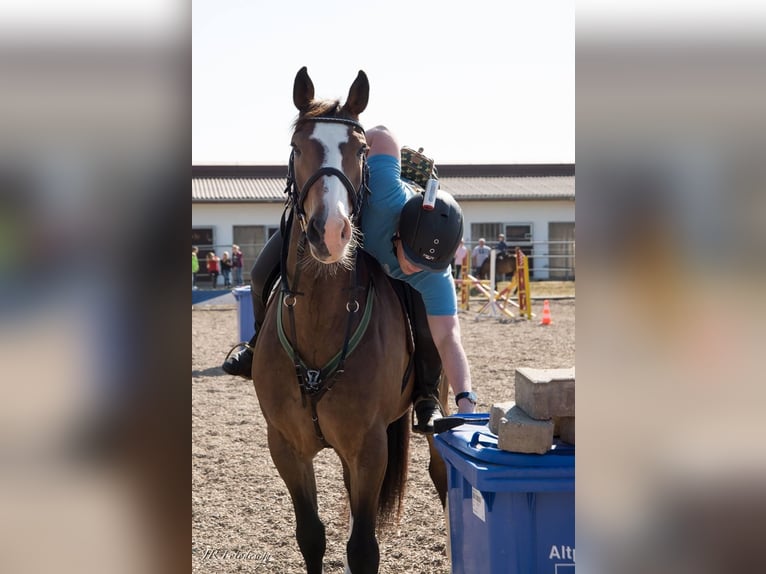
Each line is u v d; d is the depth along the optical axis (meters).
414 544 4.53
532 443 2.53
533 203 36.22
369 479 3.32
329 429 3.33
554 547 2.54
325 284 3.22
